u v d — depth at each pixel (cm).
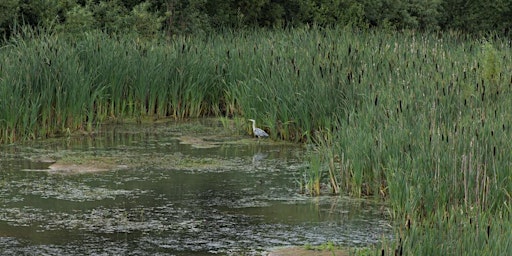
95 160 1789
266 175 1669
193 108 2411
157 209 1407
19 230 1275
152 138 2072
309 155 1783
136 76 2339
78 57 2211
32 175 1645
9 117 1952
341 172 1522
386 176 1426
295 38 2423
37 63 2030
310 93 1983
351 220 1335
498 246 938
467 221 1030
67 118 2119
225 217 1356
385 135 1471
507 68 1941
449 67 1902
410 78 1781
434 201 1257
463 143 1327
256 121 2130
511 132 1356
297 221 1331
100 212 1384
